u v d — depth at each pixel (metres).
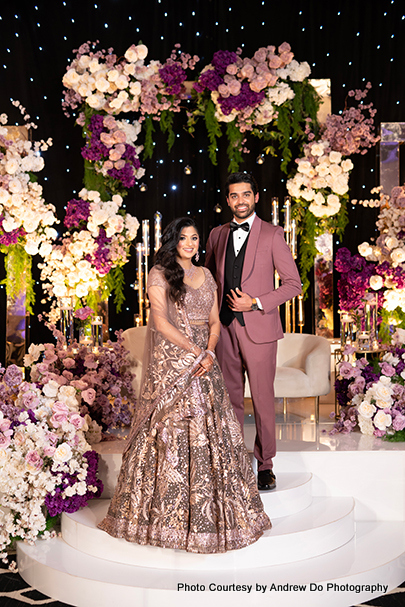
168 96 5.39
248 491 3.04
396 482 3.78
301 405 5.59
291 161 6.16
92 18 6.04
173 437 2.95
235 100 5.13
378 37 6.02
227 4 6.07
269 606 2.82
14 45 6.00
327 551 3.23
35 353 4.30
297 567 3.03
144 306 5.58
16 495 3.34
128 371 4.53
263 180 6.27
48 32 6.04
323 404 5.66
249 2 6.07
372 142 5.74
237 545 2.86
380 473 3.78
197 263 3.34
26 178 5.38
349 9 6.02
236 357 3.48
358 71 6.04
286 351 5.12
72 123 6.19
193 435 2.95
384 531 3.58
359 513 3.79
